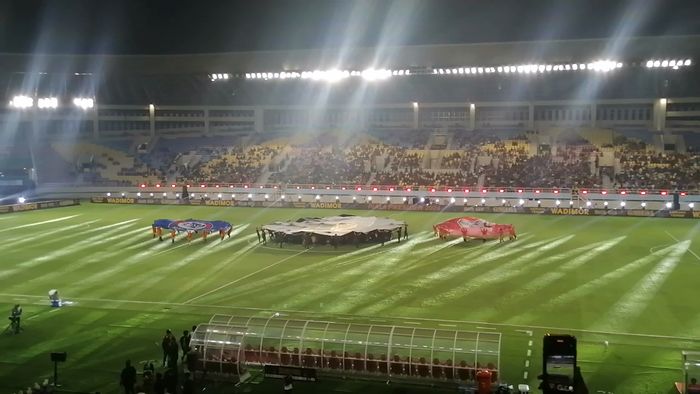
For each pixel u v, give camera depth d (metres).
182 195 88.25
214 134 110.56
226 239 57.88
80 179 96.75
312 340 25.81
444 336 25.17
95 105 105.31
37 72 95.06
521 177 85.94
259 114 109.81
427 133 102.12
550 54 84.19
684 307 34.66
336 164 95.94
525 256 48.78
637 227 63.75
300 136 106.31
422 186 86.12
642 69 92.81
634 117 97.06
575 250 51.12
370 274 43.16
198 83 109.69
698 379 22.20
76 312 34.88
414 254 49.88
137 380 25.30
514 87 100.25
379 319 32.97
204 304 36.28
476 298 36.91
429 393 24.23
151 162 101.75
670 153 87.25
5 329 31.95
